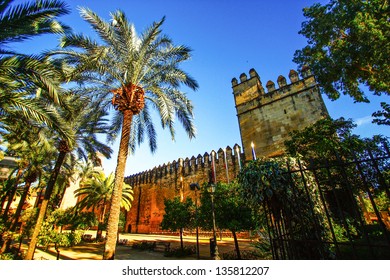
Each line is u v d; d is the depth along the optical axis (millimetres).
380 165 8539
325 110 17094
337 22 10414
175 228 15609
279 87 20031
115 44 9445
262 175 4637
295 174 4684
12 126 11398
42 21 6773
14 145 17375
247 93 21922
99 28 8961
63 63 8094
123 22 9148
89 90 10367
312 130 11953
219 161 27844
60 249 17562
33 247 10961
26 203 30234
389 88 10570
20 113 9102
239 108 21828
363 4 9461
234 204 10867
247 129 20484
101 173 25922
